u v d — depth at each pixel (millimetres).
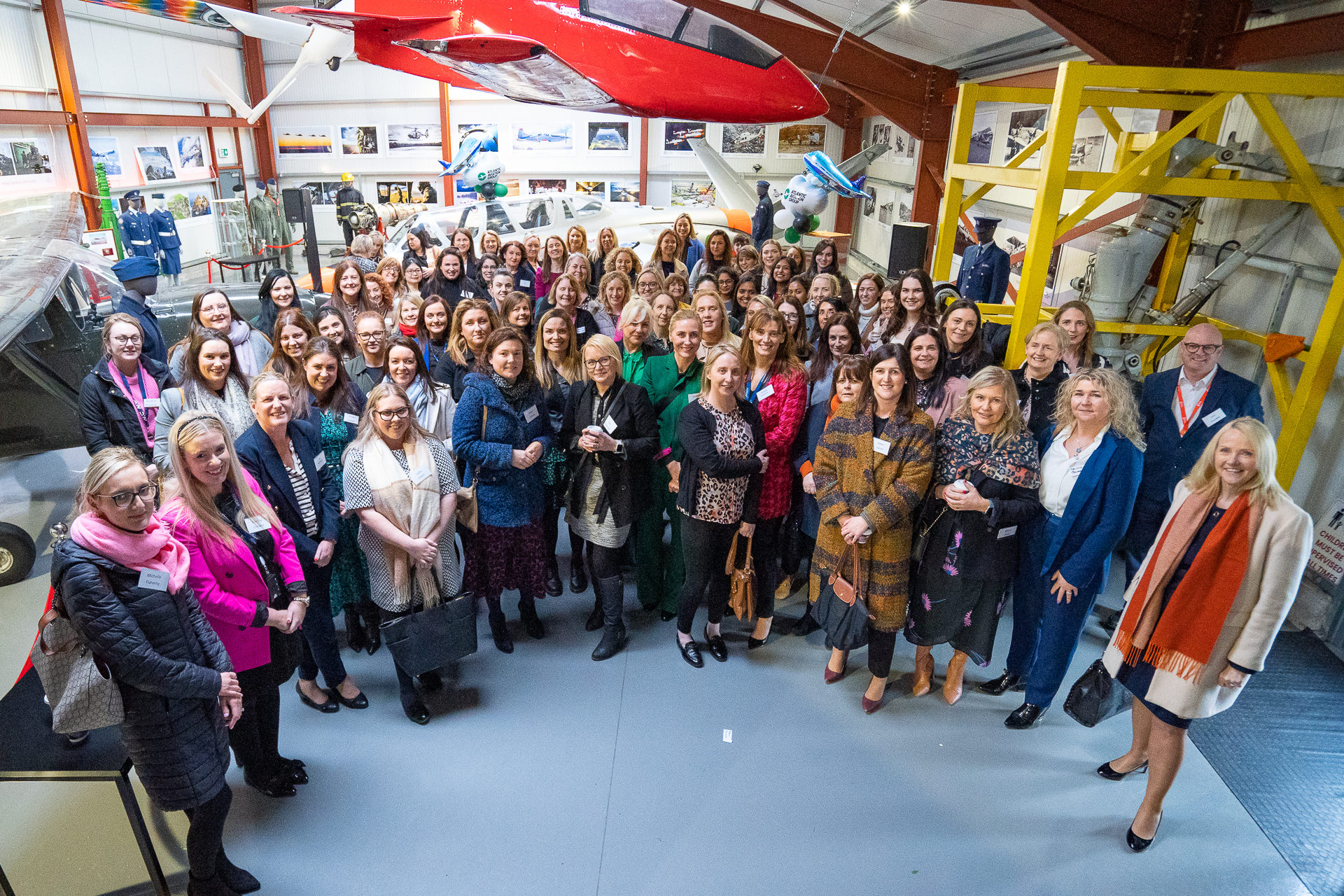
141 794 2533
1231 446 2062
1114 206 6109
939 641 2885
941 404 3242
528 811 2480
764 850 2357
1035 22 6766
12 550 3805
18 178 9648
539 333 3447
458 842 2359
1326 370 3539
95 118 10672
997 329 4113
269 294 4289
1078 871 2312
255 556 2211
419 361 3188
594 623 3541
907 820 2488
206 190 13539
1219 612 2092
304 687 2939
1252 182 3496
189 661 1802
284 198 6406
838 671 3172
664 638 3494
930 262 10742
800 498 3670
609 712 2969
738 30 4684
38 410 4273
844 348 3420
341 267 4504
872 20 8570
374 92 14539
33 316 3518
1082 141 6898
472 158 11180
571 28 4312
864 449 2742
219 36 13688
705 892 2211
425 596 2775
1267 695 3232
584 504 3184
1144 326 3900
